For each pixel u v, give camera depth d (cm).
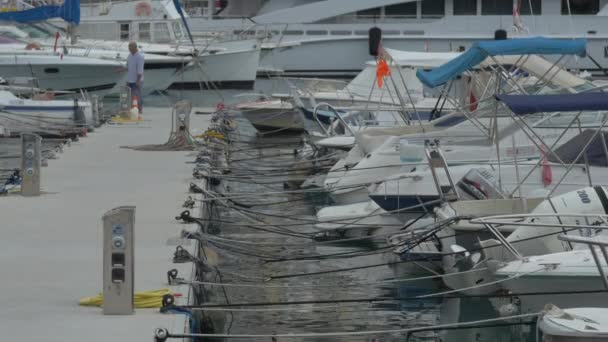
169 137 3650
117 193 2438
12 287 1518
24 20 4731
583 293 1454
